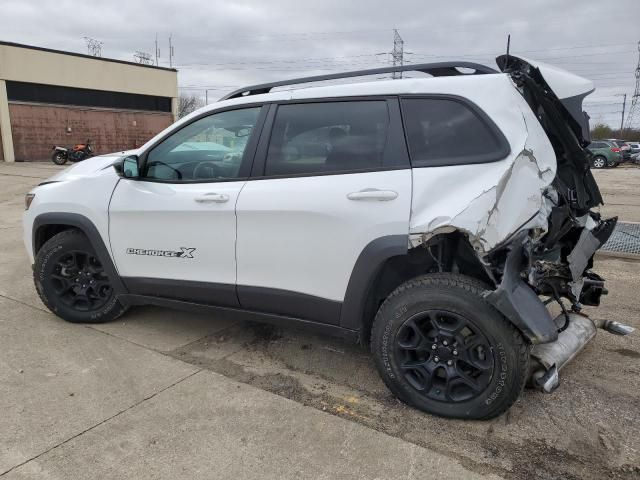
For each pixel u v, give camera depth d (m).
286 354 3.71
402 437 2.71
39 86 26.45
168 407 2.96
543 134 2.88
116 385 3.21
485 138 2.78
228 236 3.36
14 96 25.45
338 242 3.00
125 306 4.12
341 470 2.44
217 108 3.56
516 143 2.73
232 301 3.48
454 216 2.68
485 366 2.72
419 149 2.91
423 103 2.95
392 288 3.24
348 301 3.05
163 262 3.66
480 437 2.71
